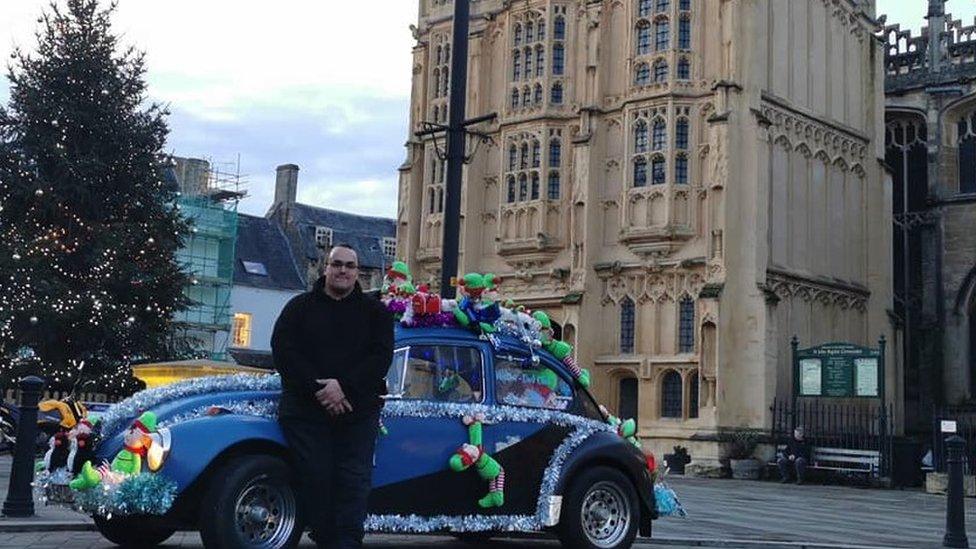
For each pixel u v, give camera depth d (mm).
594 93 36312
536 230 37031
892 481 28797
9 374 29984
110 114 33688
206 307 54438
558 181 37188
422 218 40781
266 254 58906
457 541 11891
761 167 33188
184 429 8312
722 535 13375
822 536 14094
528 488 9898
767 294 32250
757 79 33844
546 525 9852
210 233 54844
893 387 37688
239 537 8234
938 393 41062
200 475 8219
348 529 7129
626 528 10391
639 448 10828
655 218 34406
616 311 35312
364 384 7199
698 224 33812
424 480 9336
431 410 9477
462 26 14234
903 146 43781
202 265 54656
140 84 34469
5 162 32562
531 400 10219
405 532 9391
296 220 61188
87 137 33594
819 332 35750
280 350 7258
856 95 38875
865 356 29672
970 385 40750
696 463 31469
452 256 13953
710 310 32344
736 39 33719
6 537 10477
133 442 8188
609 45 36906
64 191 32344
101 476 8266
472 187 39188
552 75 37562
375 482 9094
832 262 36844
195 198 55781
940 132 42375
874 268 38406
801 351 31047
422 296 9828
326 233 61250
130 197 33875
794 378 30984
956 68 42344
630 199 34969
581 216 35812
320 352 7238
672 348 33812
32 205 32312
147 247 33469
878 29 39875
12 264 30625
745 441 31219
